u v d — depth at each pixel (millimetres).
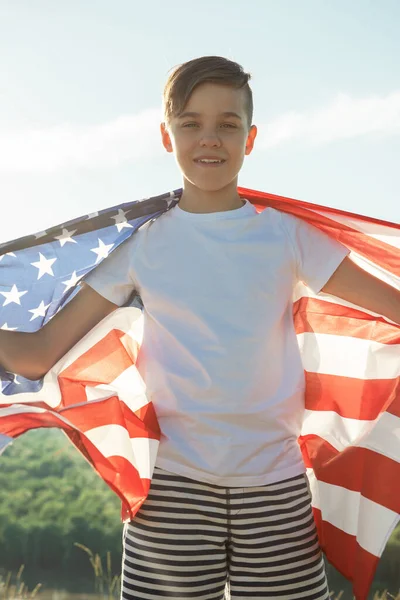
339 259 2600
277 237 2582
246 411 2428
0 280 2799
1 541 18109
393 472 2598
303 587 2420
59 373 2773
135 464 2502
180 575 2375
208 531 2391
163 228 2621
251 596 2396
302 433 2768
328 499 2699
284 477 2439
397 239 2742
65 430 2555
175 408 2459
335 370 2816
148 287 2561
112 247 2682
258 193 2758
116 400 2604
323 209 2721
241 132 2562
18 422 2566
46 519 19938
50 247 2762
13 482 24250
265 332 2480
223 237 2551
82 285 2666
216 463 2400
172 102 2570
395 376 2779
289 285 2578
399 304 2555
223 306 2484
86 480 24734
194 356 2461
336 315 2803
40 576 16516
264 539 2393
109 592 5754
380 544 2564
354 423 2787
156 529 2400
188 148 2547
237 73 2559
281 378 2506
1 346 2654
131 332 2750
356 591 2605
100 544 18438
